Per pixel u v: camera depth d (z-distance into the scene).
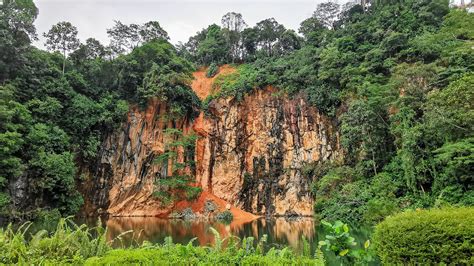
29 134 28.61
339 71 36.72
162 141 40.16
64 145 32.06
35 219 27.52
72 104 35.00
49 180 28.78
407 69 28.05
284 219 35.22
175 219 35.25
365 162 30.03
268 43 55.56
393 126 28.27
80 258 6.15
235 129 43.25
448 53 29.94
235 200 40.72
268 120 42.19
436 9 37.03
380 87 30.14
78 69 40.59
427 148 23.77
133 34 47.59
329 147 37.19
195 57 56.94
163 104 40.69
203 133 43.75
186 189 38.31
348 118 30.94
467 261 5.14
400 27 36.09
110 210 36.81
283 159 40.19
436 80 26.95
